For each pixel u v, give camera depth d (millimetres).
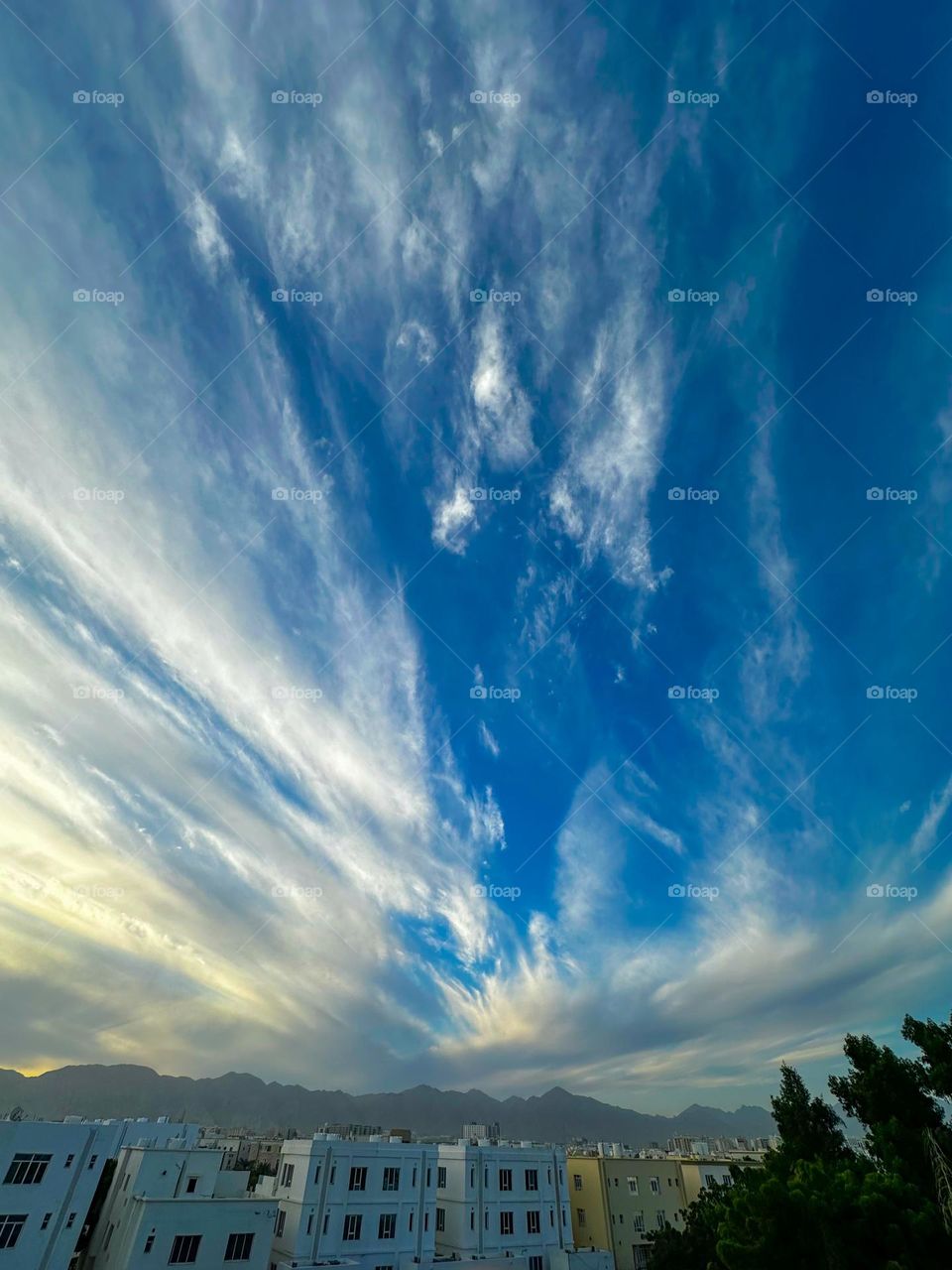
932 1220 17391
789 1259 18828
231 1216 34000
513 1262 43469
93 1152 35219
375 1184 43062
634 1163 60375
